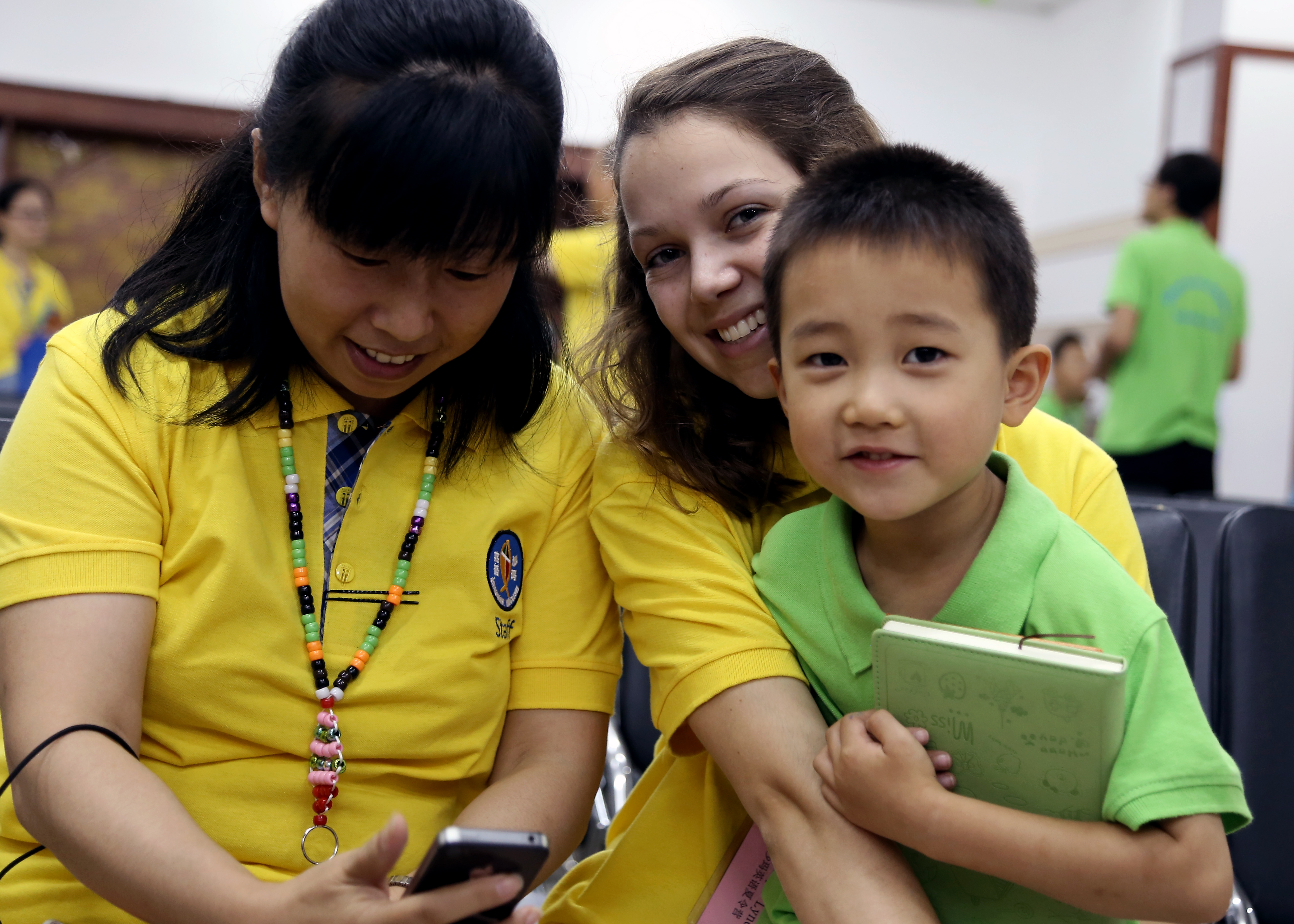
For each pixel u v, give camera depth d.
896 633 0.88
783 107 1.13
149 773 0.92
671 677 1.04
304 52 0.94
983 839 0.84
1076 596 0.91
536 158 0.93
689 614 1.05
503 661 1.13
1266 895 1.35
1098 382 5.30
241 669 1.00
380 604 1.08
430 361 1.01
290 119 0.92
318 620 1.05
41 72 5.53
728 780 1.11
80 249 5.67
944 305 0.88
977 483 0.97
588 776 1.13
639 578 1.10
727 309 1.11
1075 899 0.83
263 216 1.00
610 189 1.35
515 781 1.07
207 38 5.67
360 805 1.04
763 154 1.11
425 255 0.90
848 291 0.89
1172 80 5.86
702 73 1.14
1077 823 0.84
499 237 0.92
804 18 6.37
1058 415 4.66
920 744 0.89
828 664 1.01
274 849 1.01
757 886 1.07
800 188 0.99
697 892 1.11
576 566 1.18
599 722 1.17
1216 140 5.61
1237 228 5.70
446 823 1.09
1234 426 5.76
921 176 0.93
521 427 1.16
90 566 0.95
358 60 0.90
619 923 1.12
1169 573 1.35
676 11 6.08
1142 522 1.39
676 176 1.10
